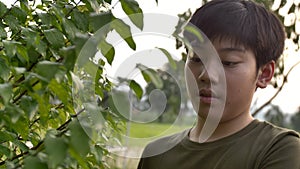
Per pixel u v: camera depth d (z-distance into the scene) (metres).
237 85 1.05
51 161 0.61
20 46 1.01
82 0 1.07
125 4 0.85
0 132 1.01
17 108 0.79
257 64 1.08
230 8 1.10
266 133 1.10
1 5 1.15
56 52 1.07
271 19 1.15
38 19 1.24
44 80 0.65
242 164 1.08
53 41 1.05
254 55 1.07
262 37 1.08
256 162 1.06
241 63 1.05
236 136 1.12
